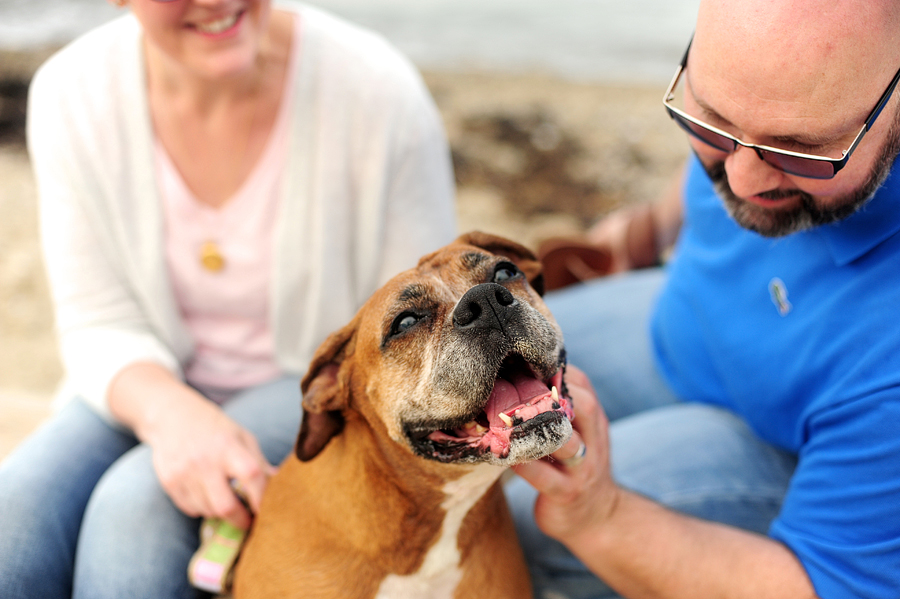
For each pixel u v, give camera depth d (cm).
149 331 101
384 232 102
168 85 95
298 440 80
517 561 85
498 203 208
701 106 74
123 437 98
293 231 97
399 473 79
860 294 78
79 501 91
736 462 90
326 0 384
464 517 82
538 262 86
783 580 79
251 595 82
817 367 81
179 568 88
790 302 84
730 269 91
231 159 97
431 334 76
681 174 121
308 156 96
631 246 126
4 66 266
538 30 358
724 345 92
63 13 328
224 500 86
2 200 200
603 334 110
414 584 82
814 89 67
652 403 106
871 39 66
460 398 73
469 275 79
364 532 80
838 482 77
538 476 77
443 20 368
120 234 97
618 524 81
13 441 107
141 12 86
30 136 98
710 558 80
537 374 75
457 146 238
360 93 97
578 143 242
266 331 104
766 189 75
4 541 83
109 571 84
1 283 175
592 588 91
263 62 96
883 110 70
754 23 68
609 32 354
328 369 82
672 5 391
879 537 75
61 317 99
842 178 72
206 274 99
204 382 105
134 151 96
